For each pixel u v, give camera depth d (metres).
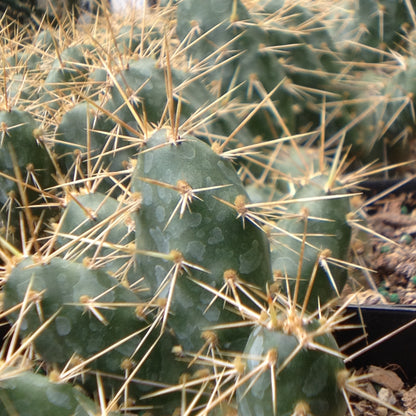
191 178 0.13
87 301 0.13
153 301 0.14
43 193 0.16
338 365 0.11
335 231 0.16
